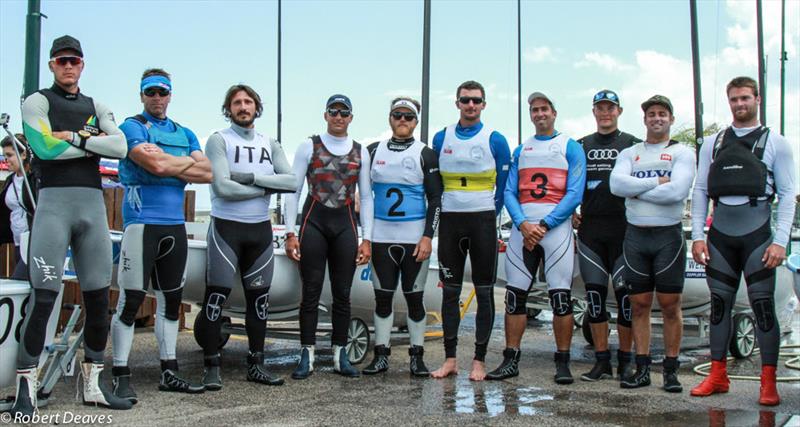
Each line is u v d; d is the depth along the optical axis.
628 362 5.18
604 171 5.16
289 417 3.88
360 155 5.27
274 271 5.37
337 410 4.05
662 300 4.77
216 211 4.77
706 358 6.29
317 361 5.87
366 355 5.97
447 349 5.23
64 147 3.73
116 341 4.20
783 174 4.35
